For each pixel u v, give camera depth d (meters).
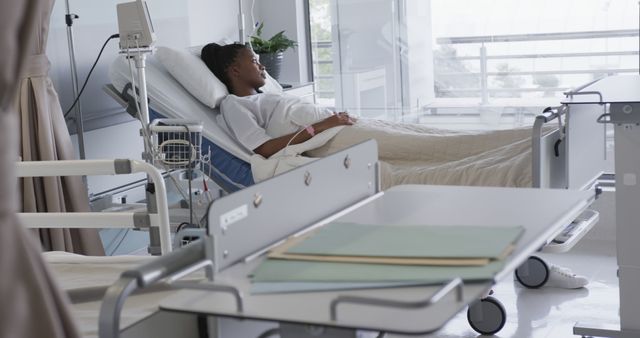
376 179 1.87
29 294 1.01
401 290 1.21
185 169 3.23
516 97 4.42
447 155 3.12
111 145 3.79
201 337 1.75
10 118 1.01
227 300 1.22
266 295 1.23
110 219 2.15
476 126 4.55
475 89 4.52
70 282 1.94
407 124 3.49
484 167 2.79
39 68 3.12
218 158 3.30
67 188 3.22
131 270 1.26
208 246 1.33
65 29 3.50
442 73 4.59
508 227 1.47
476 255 1.31
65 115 3.51
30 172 2.13
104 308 1.23
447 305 1.15
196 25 4.41
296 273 1.30
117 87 3.33
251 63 3.72
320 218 1.65
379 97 4.82
